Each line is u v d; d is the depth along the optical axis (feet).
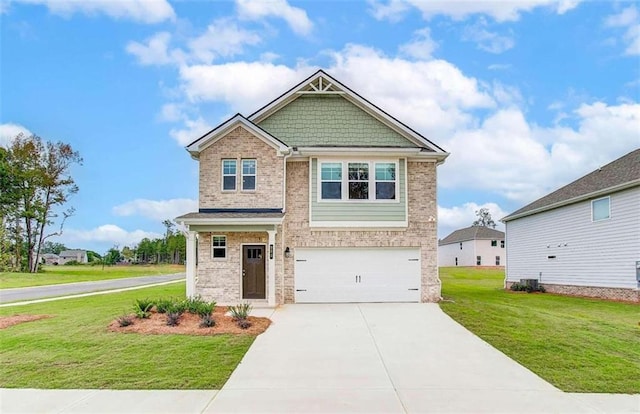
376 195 60.03
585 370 27.81
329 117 64.18
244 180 59.00
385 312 50.26
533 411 21.16
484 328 40.22
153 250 289.53
